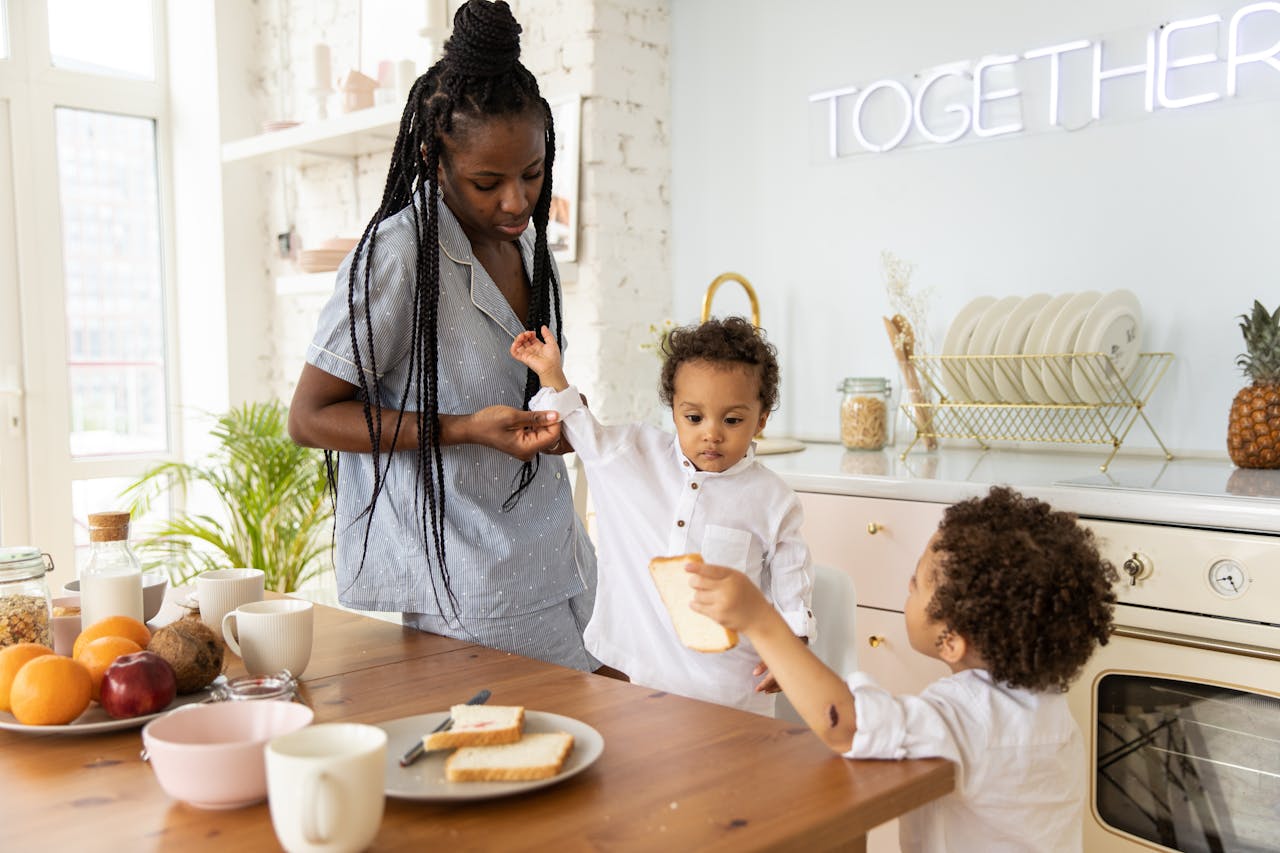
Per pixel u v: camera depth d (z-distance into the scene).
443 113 1.26
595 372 2.82
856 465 2.15
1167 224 2.12
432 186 1.30
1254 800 1.53
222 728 0.89
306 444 1.33
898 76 2.49
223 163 3.78
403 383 1.36
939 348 2.47
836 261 2.64
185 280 4.02
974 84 2.36
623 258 2.86
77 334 3.82
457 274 1.35
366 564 1.40
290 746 0.80
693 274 2.95
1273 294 2.00
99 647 1.08
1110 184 2.19
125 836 0.79
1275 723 1.51
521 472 1.40
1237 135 2.02
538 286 1.48
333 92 3.44
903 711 0.94
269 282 3.95
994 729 0.98
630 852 0.75
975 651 1.03
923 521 1.90
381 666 1.23
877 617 1.98
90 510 3.87
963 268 2.42
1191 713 1.60
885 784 0.88
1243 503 1.53
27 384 3.70
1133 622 1.65
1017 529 1.05
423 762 0.90
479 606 1.37
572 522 1.49
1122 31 2.15
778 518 1.43
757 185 2.79
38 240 3.70
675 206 2.98
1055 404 2.09
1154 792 1.64
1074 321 2.02
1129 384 2.18
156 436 4.05
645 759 0.93
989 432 2.39
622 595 1.48
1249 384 2.03
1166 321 2.14
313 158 3.61
